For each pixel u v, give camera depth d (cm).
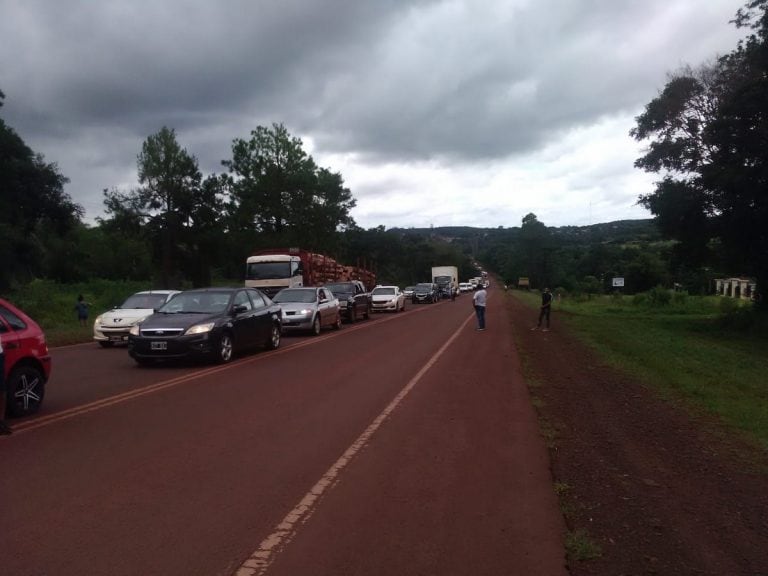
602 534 498
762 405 1085
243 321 1535
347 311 2831
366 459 691
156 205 5472
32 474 627
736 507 570
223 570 425
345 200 5938
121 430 809
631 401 1075
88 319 3128
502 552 460
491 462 688
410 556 451
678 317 3744
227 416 895
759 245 2856
